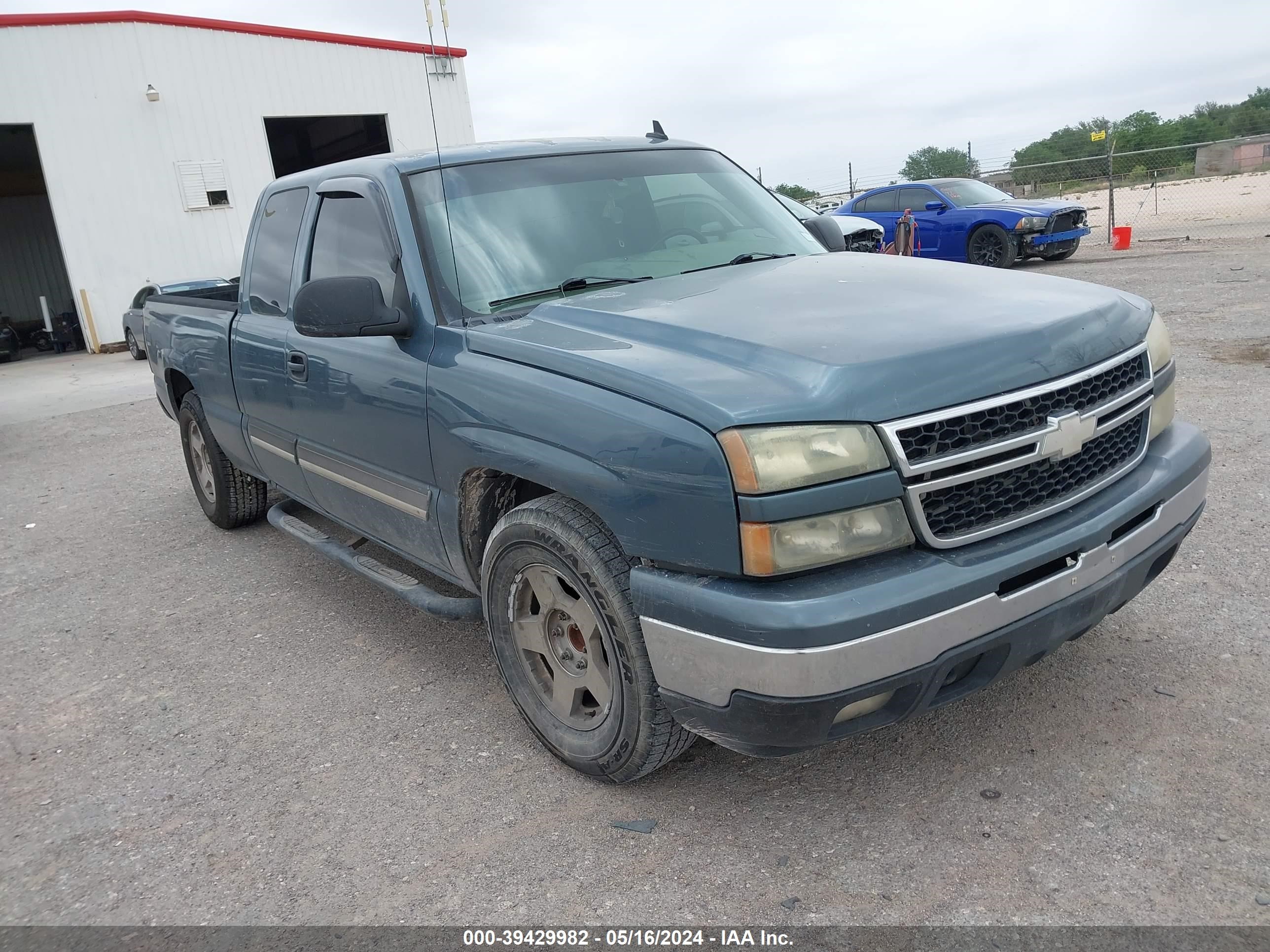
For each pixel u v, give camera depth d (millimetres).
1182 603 3479
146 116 20406
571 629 2775
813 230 4102
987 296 2715
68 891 2561
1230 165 32406
